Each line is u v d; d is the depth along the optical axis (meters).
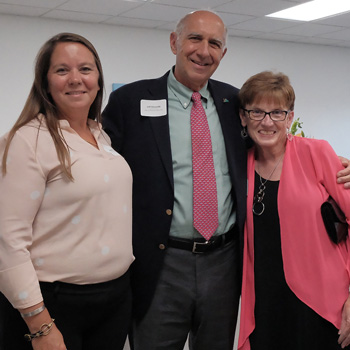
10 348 1.56
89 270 1.57
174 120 2.02
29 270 1.49
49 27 6.54
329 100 9.34
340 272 1.89
